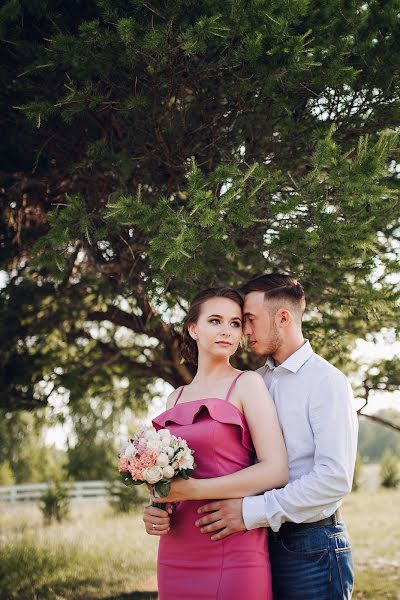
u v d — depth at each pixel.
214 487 2.77
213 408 2.93
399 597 6.96
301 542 2.84
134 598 6.95
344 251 4.14
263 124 4.69
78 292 6.65
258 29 3.85
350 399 2.89
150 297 4.93
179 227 3.57
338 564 2.83
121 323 6.77
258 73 4.07
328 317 5.66
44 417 7.29
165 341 6.44
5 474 23.78
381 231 5.32
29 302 6.47
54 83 4.53
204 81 4.40
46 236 4.23
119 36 3.95
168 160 4.89
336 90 4.35
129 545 10.66
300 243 4.04
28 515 16.73
